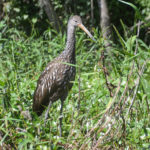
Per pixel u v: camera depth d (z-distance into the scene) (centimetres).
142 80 814
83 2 2347
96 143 790
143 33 2106
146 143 847
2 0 2294
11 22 2222
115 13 2453
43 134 884
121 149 836
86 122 923
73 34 1126
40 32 2258
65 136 953
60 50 1491
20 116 902
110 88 873
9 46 1366
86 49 1677
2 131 871
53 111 1100
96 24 2359
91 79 1282
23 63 1400
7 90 1021
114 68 876
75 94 1153
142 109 934
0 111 979
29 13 2292
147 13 2323
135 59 823
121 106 816
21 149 779
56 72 1071
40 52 1527
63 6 2308
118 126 823
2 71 1255
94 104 985
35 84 1268
